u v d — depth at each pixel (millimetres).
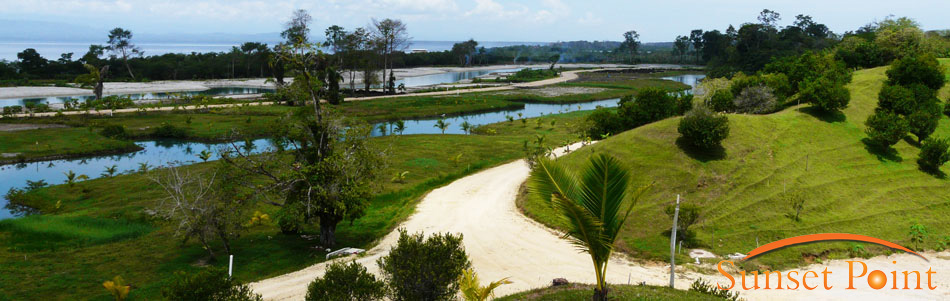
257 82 165875
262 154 30719
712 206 35031
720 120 40688
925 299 22531
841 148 44094
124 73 171000
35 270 25734
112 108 89188
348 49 125375
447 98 114250
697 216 30562
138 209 36750
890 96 50344
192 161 56594
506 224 34219
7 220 33781
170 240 31172
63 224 33188
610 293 19344
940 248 30250
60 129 71562
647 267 27422
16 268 25875
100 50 175750
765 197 36062
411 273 17281
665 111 56250
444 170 49000
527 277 25266
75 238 31062
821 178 39094
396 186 43500
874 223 33281
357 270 17891
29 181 45656
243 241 31578
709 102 58844
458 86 149125
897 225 33188
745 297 22609
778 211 34562
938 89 56156
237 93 135750
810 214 34375
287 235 33188
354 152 31297
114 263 27172
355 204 29969
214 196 28469
